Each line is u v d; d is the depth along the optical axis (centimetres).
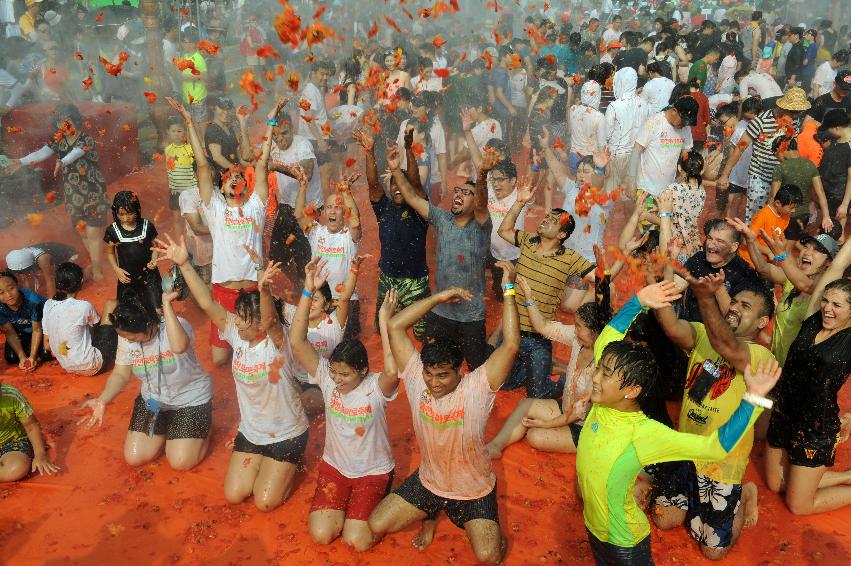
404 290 662
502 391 624
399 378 430
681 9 2336
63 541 455
